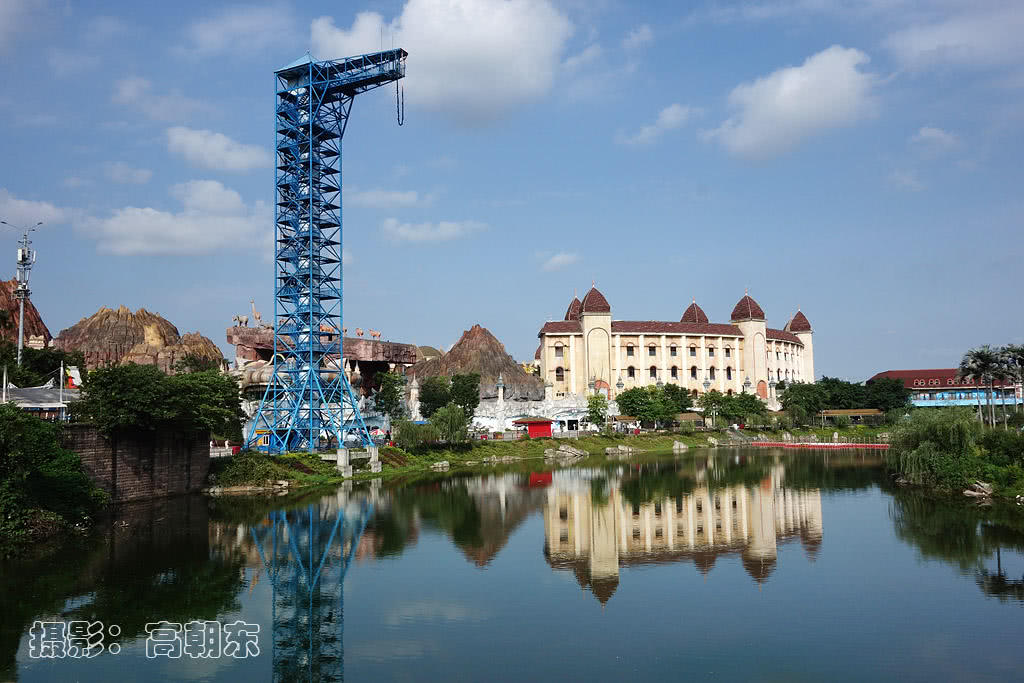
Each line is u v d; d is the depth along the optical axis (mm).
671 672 32188
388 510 75938
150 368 78500
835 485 94500
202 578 47812
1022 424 123125
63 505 62812
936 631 37188
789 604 42125
